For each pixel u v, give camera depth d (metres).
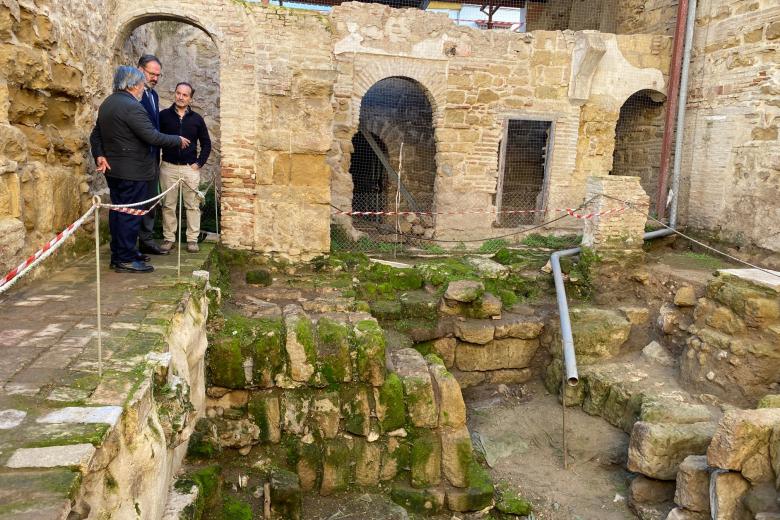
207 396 5.07
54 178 4.97
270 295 6.52
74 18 5.48
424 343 7.22
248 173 7.12
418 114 11.45
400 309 7.24
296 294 6.60
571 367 6.42
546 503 5.57
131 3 6.73
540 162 11.86
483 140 9.70
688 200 10.12
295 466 5.08
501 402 7.28
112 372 2.89
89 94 5.92
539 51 9.63
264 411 5.11
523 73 9.66
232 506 4.20
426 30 9.12
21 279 4.37
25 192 4.44
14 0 4.33
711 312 6.52
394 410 5.22
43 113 4.90
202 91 9.36
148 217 6.07
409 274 7.94
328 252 7.45
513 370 7.61
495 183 9.90
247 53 6.84
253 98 6.94
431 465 5.27
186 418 3.24
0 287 2.21
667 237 9.98
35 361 2.97
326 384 5.20
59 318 3.71
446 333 7.29
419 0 13.29
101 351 3.02
